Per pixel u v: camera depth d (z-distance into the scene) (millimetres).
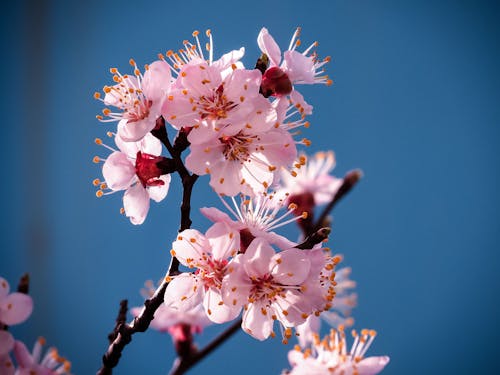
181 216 405
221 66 406
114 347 409
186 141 409
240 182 407
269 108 404
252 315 407
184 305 407
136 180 417
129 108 410
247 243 405
